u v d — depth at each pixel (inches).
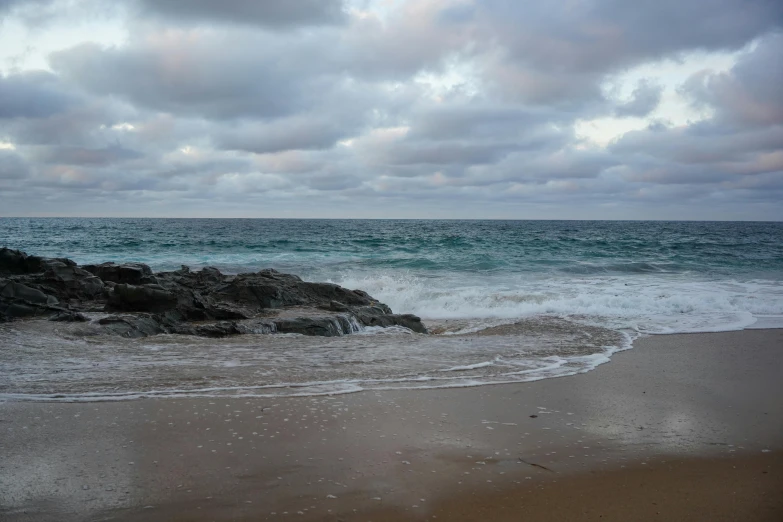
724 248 1657.2
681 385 334.6
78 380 321.1
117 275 689.6
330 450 223.8
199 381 322.7
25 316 534.3
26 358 376.8
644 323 590.6
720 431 255.3
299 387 313.0
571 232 3095.5
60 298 613.0
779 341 486.9
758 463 219.6
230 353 410.6
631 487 197.5
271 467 207.0
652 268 1141.1
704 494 193.0
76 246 1704.0
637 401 299.9
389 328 565.6
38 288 611.5
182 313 560.1
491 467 211.3
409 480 199.0
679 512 180.4
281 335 498.6
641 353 431.8
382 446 229.0
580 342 477.1
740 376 358.6
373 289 834.2
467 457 219.9
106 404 276.7
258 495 185.8
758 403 300.5
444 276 1019.9
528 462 216.5
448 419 263.6
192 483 193.2
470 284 922.7
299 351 422.6
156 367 357.7
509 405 287.7
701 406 293.1
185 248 1643.7
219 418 258.5
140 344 439.5
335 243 1836.9
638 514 178.9
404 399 293.6
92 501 179.9
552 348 446.6
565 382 336.8
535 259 1274.6
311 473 202.7
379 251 1537.9
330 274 1035.9
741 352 438.6
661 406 291.7
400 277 999.0
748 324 579.8
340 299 661.3
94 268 707.4
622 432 251.4
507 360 397.1
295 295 647.1
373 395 299.7
